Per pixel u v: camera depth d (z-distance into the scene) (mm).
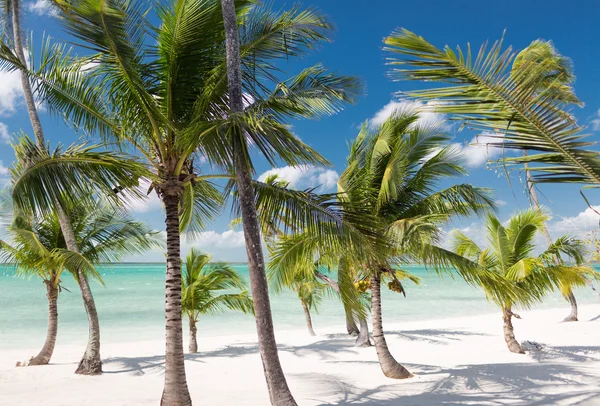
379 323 9688
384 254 7137
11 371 10859
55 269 12391
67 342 18672
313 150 5465
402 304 34469
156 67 6949
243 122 5199
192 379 9812
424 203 9719
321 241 7234
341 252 8102
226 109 7020
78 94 6957
